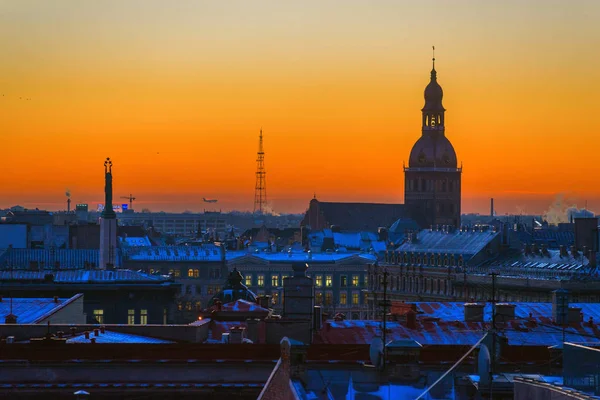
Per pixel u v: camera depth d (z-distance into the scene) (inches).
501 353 4232.3
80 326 5083.7
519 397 2807.6
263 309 5930.1
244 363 4301.2
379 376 3887.8
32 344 4355.3
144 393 4249.5
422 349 4227.4
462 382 3737.7
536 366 4099.4
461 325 5393.7
